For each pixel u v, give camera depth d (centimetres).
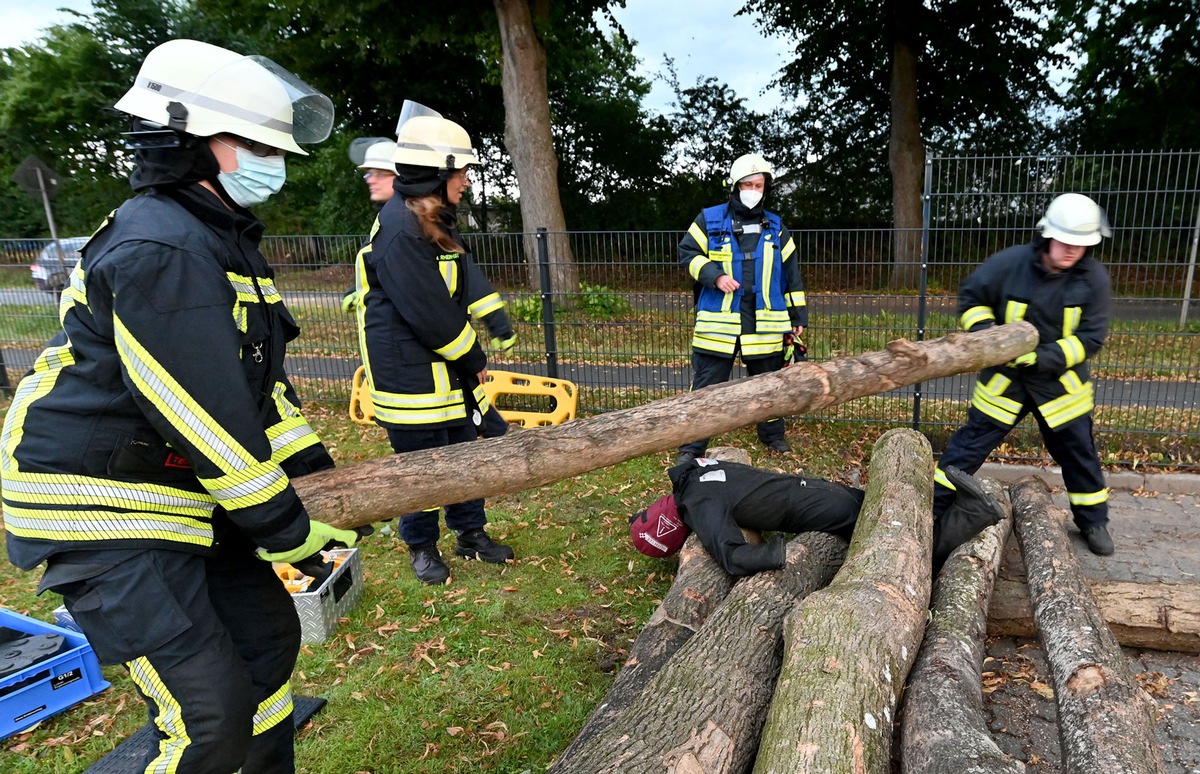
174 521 171
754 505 368
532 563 423
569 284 675
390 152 424
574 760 213
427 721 292
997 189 565
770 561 317
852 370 307
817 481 383
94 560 163
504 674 321
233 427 159
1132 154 536
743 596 299
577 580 404
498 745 278
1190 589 331
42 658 296
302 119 200
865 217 2023
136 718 296
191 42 170
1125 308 568
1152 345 575
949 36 1599
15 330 807
